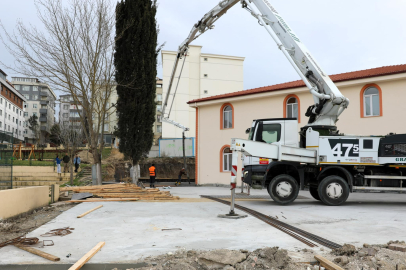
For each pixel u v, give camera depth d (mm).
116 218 9570
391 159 11805
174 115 56469
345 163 12164
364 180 12375
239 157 24781
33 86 94812
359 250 5531
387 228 7977
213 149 26672
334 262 5062
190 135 56375
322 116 12953
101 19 18156
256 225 8469
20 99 81500
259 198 15242
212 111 27078
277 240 6773
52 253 5918
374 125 19156
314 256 5324
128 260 5430
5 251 6027
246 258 5180
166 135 55719
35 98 94750
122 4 20734
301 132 13070
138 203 13180
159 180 32594
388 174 12328
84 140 34750
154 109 21750
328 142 12312
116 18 20156
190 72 57719
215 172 26344
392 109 18625
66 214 10195
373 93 19516
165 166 37125
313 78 12922
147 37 21141
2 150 11109
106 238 7070
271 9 13867
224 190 21656
